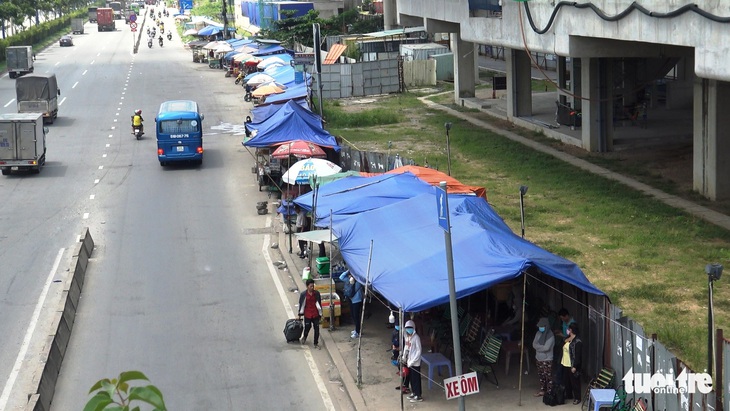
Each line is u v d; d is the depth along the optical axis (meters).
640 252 24.98
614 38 27.14
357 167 34.97
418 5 55.31
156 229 31.17
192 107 42.91
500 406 16.72
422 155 40.62
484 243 18.05
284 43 85.75
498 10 39.00
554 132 43.84
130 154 45.69
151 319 22.38
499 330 18.45
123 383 5.56
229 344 20.69
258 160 40.31
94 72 87.50
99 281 25.50
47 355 18.73
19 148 40.22
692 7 22.20
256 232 30.66
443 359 17.69
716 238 26.08
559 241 26.41
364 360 19.38
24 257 27.80
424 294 16.81
